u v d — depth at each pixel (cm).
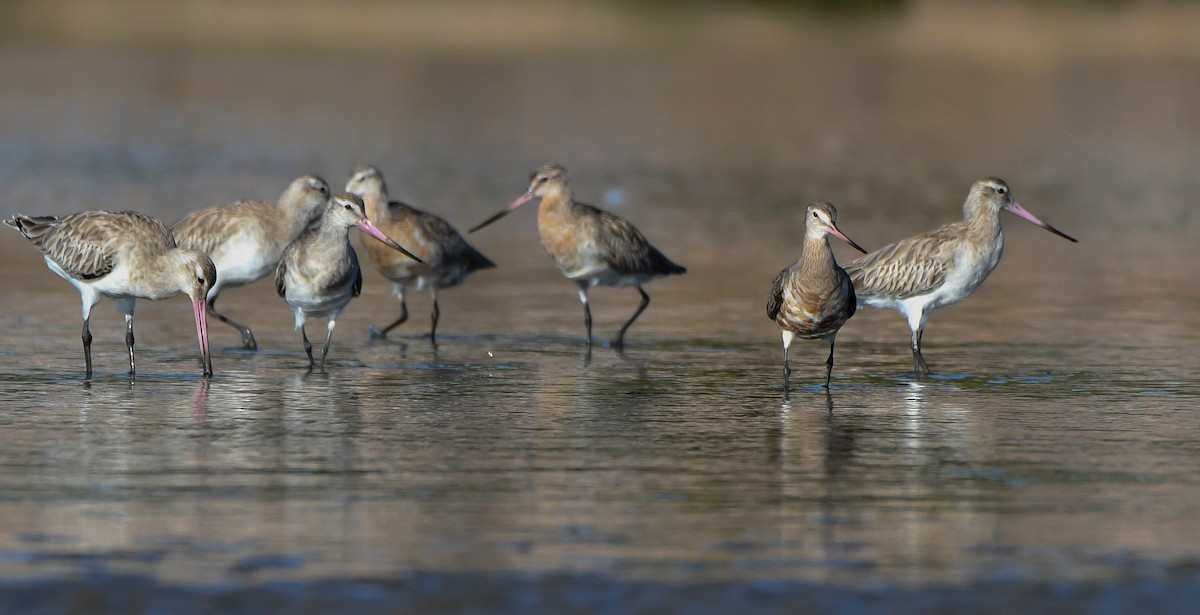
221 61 5625
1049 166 3500
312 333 1797
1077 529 1020
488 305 2000
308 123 4097
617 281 1820
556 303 2014
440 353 1689
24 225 1577
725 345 1742
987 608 880
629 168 3391
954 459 1207
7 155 3372
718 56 6109
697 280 2170
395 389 1479
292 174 3216
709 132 4088
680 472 1164
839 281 1441
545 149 3688
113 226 1499
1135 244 2511
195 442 1243
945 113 4566
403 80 5156
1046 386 1507
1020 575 932
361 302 2002
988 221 1620
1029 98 4903
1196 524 1031
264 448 1227
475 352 1697
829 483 1134
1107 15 7581
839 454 1223
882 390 1492
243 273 1759
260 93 4734
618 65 5728
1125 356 1658
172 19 7156
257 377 1533
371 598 889
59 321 1803
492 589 903
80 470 1150
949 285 1606
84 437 1255
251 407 1384
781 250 2433
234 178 3139
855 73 5603
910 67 5803
